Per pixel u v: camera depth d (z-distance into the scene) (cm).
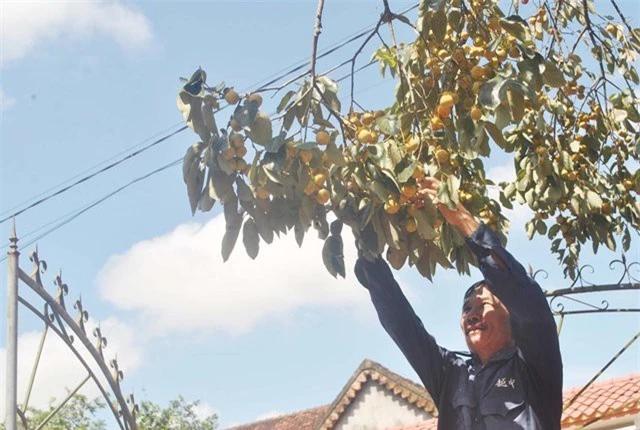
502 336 429
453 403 426
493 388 417
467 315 435
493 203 603
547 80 482
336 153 405
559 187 667
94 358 1141
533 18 734
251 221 411
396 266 445
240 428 2848
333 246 429
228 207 409
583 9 713
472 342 431
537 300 397
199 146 408
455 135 481
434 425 1383
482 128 473
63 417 2661
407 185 412
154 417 3128
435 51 507
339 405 2266
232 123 400
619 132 730
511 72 503
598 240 734
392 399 2228
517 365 418
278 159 395
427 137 467
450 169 464
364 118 440
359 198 423
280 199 411
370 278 452
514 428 408
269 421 2811
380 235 418
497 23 514
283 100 429
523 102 452
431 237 416
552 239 757
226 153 399
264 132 396
